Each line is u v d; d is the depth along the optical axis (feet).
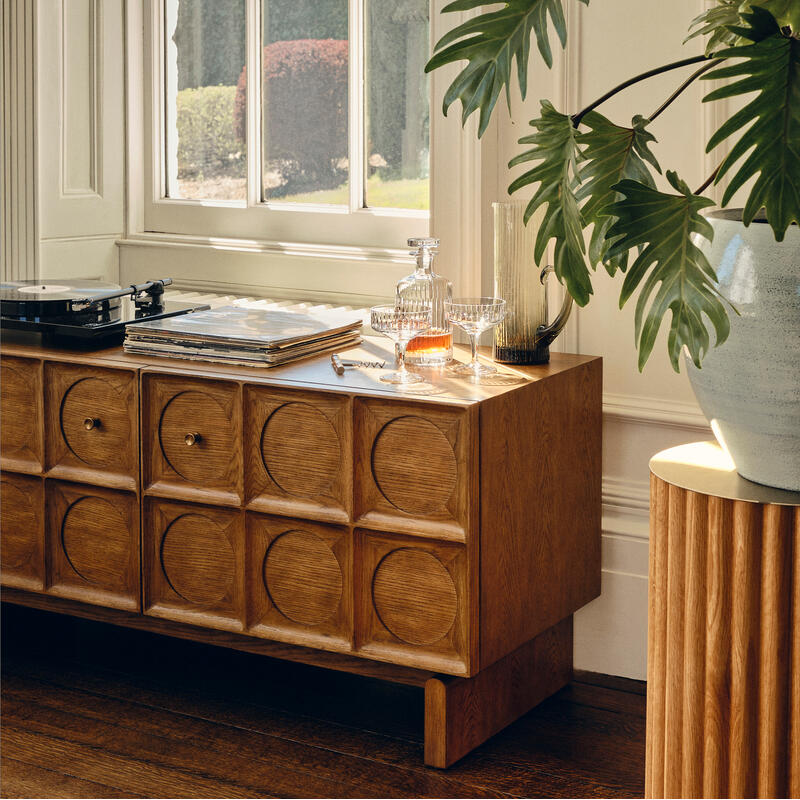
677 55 7.95
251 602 7.70
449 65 8.53
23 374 8.24
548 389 7.56
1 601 9.13
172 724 7.89
